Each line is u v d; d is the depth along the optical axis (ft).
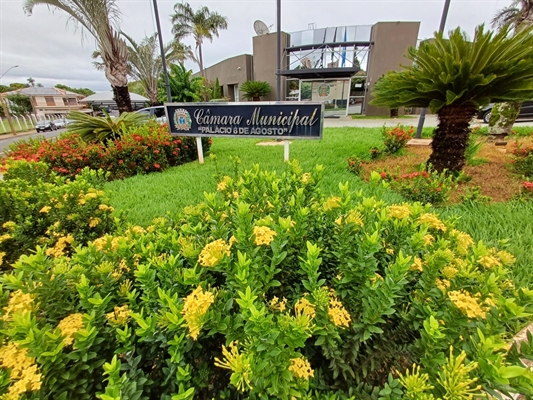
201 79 71.36
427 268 3.63
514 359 2.97
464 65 11.62
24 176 9.62
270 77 62.49
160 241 4.94
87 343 2.98
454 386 2.43
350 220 4.22
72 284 3.85
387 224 4.79
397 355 3.34
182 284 3.66
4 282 3.59
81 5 24.02
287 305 3.78
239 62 70.44
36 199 7.77
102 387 3.23
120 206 11.13
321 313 3.17
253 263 3.49
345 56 53.62
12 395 2.45
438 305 3.40
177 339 2.95
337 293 3.66
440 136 13.99
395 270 3.20
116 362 2.78
